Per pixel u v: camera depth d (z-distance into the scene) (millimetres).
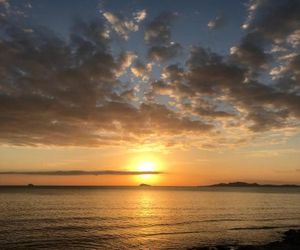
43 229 49062
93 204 98938
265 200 133375
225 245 40750
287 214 77438
